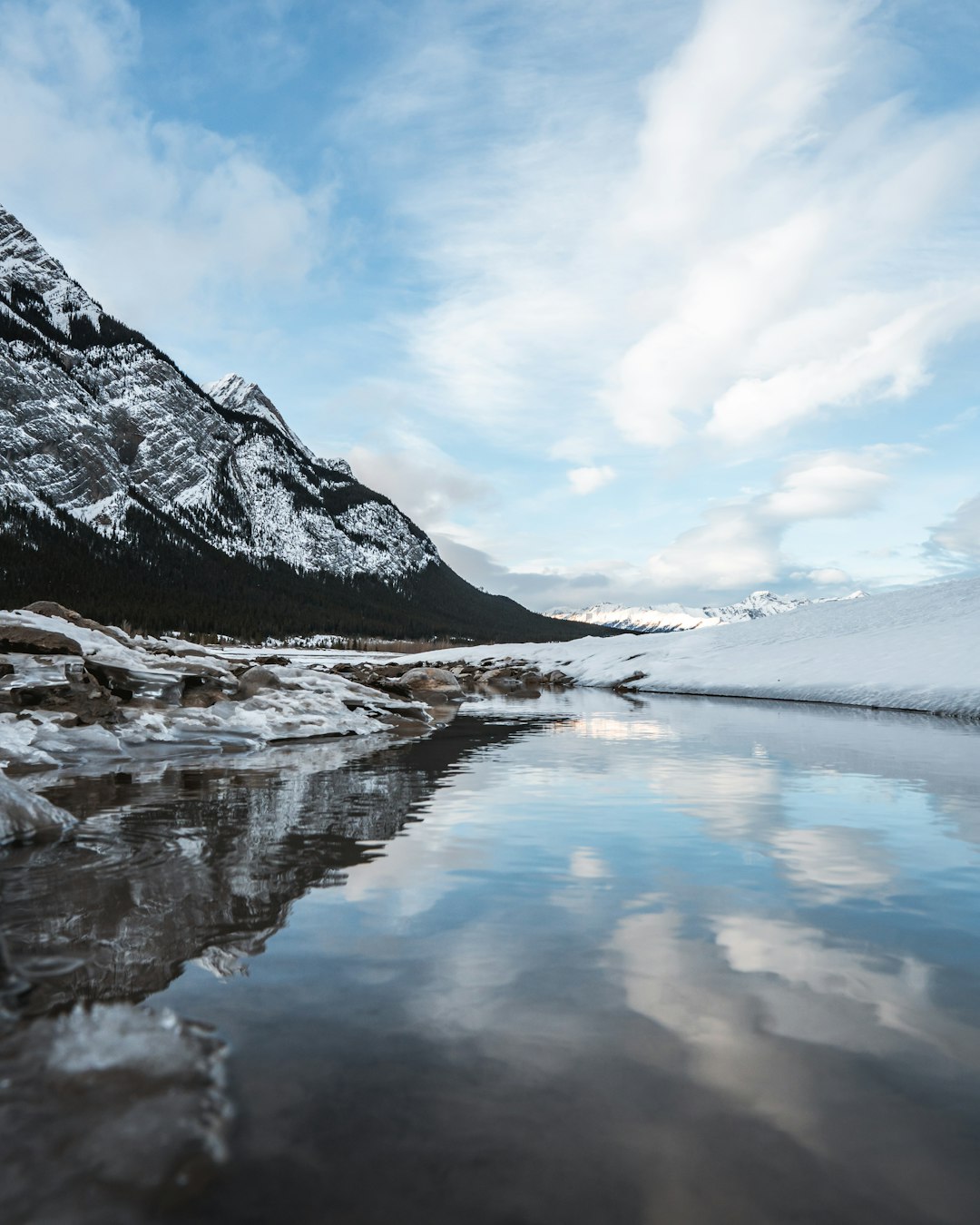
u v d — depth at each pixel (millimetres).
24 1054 1895
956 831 5066
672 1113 1730
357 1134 1619
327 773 7738
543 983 2498
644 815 5602
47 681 10078
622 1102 1771
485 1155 1562
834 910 3354
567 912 3291
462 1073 1893
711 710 19688
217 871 3920
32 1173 1433
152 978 2482
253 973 2549
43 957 2664
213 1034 2068
